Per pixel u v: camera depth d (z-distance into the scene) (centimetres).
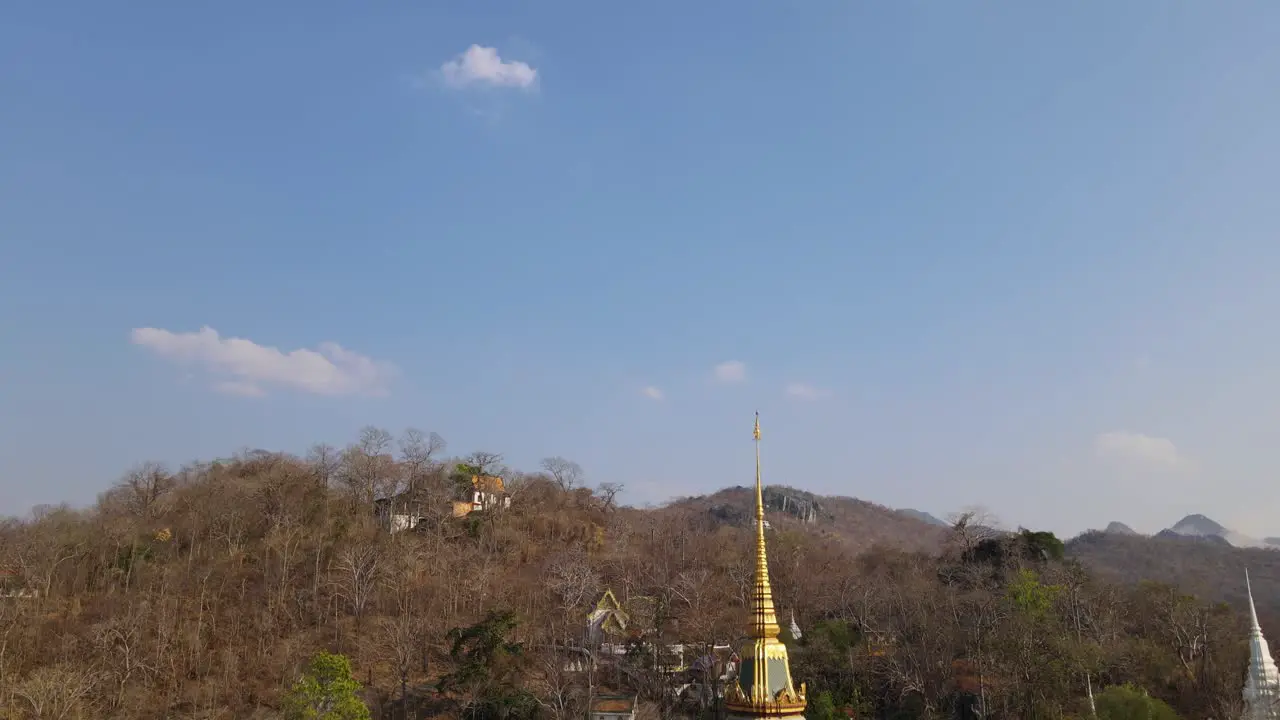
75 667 13825
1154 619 15288
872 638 15562
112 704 13312
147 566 18150
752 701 4259
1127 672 13450
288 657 15012
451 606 17700
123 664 14125
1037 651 12144
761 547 4588
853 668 13625
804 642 15000
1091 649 12600
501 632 13488
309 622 16762
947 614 15162
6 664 13700
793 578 19288
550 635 15712
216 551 19412
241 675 14638
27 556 17712
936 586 17438
